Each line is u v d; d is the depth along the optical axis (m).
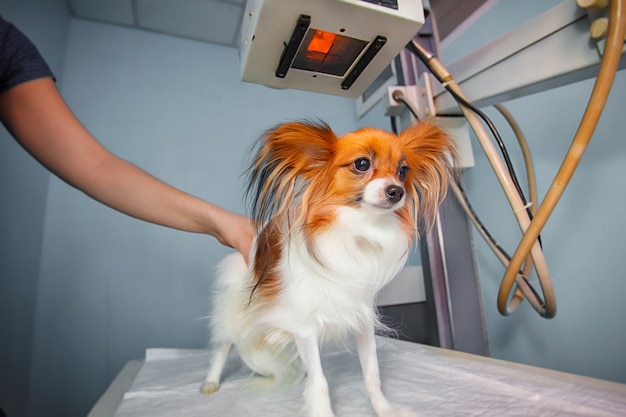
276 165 1.11
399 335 1.85
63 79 2.62
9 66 0.93
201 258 2.67
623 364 1.34
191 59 3.02
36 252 2.24
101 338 2.39
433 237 1.72
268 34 0.93
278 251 1.06
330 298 0.98
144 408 1.14
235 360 1.71
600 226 1.41
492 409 0.92
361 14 0.88
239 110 3.02
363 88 1.18
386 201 0.98
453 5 2.02
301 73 1.08
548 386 1.02
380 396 0.96
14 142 1.92
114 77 2.78
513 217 1.77
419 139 1.23
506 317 1.83
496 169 1.18
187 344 2.54
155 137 2.77
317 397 0.93
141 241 2.57
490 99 1.21
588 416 0.83
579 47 0.93
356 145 1.05
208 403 1.16
